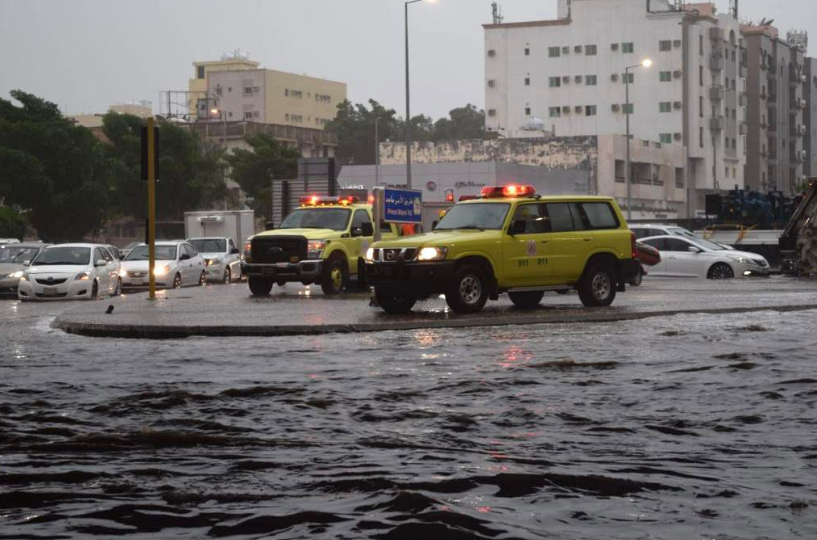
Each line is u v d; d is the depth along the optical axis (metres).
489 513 5.47
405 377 11.32
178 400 9.73
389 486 6.13
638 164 115.19
